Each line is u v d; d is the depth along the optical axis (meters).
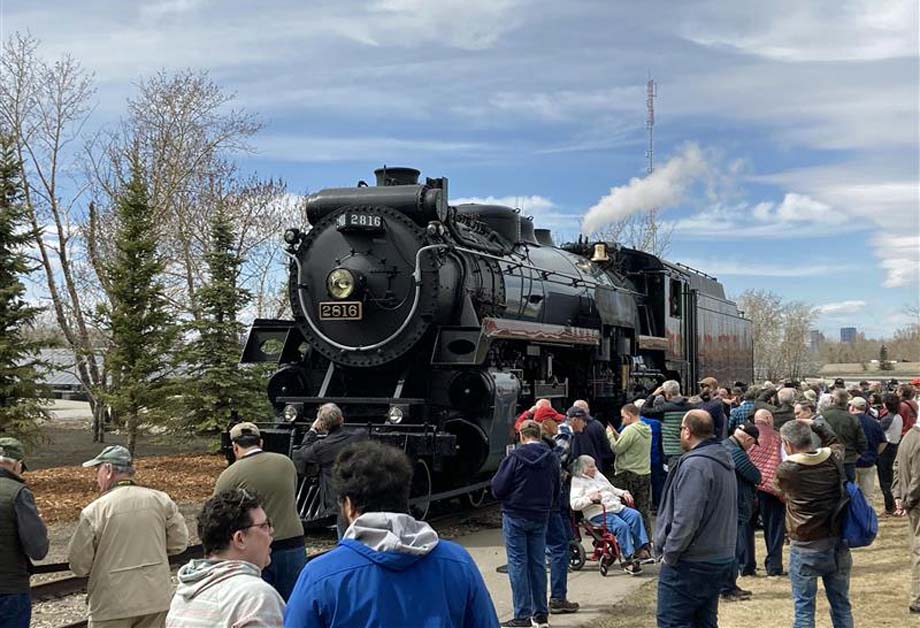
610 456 11.17
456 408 10.74
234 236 19.05
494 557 9.51
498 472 6.98
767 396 12.88
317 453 8.61
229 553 3.60
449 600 2.92
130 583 5.26
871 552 9.88
